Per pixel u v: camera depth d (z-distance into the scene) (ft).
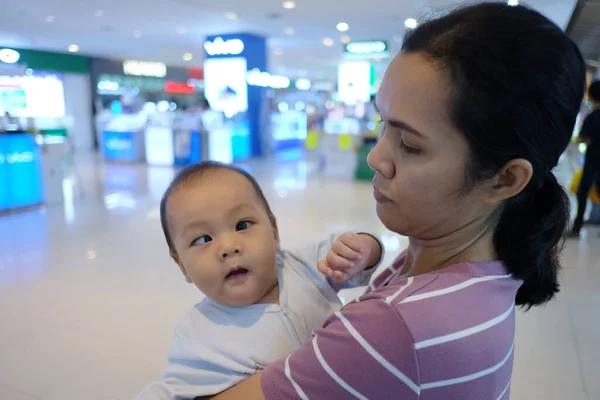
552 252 2.35
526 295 2.40
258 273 2.88
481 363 1.79
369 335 1.76
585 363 7.99
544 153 1.78
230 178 3.03
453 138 1.77
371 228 16.19
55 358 8.16
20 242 14.56
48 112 43.98
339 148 27.94
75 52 44.60
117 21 28.58
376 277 2.99
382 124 2.18
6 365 7.95
